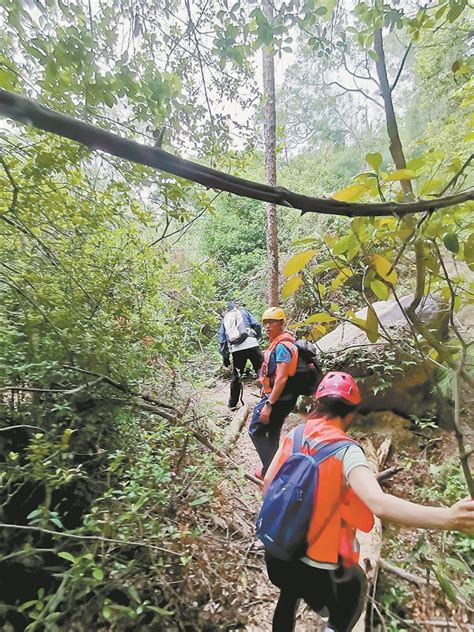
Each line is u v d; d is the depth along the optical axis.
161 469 2.28
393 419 4.14
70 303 2.58
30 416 2.32
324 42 1.26
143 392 3.43
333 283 1.21
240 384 5.11
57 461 2.04
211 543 2.48
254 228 9.95
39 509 1.71
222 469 3.34
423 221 0.91
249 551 2.63
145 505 2.22
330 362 4.40
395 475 3.52
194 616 2.05
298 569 1.63
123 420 2.67
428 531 2.60
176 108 1.48
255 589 2.37
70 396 2.46
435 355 1.42
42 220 2.34
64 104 1.34
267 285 8.32
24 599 1.96
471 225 0.98
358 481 1.39
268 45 1.24
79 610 1.72
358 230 0.95
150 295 3.16
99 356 2.63
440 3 1.08
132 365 2.95
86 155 1.62
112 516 2.03
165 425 3.00
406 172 0.90
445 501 2.76
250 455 4.20
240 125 1.92
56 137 1.66
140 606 1.72
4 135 1.73
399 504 1.21
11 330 2.37
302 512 1.53
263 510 1.65
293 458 1.61
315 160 11.02
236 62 1.36
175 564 2.12
